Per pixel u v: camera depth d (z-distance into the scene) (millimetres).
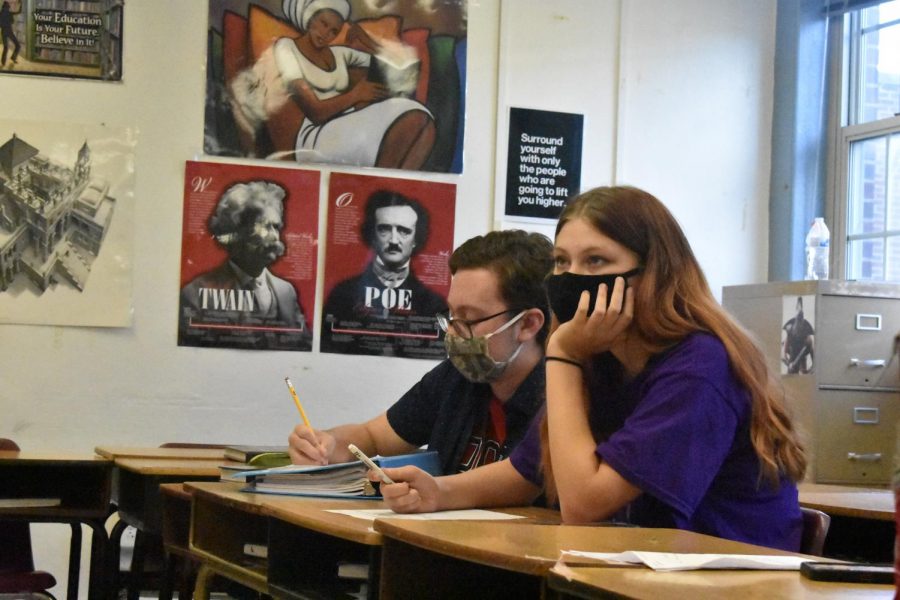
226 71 4465
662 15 4969
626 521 1702
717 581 1032
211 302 4418
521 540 1238
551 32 4812
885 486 4094
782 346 4238
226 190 4449
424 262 4617
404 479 1797
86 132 4336
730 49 5051
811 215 4973
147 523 2957
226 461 2984
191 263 4406
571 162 4801
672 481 1562
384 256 4582
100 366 4309
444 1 4691
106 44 4355
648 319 1692
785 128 5008
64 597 4219
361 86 4594
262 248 4469
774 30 5094
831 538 2691
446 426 2367
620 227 1724
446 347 2297
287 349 4473
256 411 4434
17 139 4281
